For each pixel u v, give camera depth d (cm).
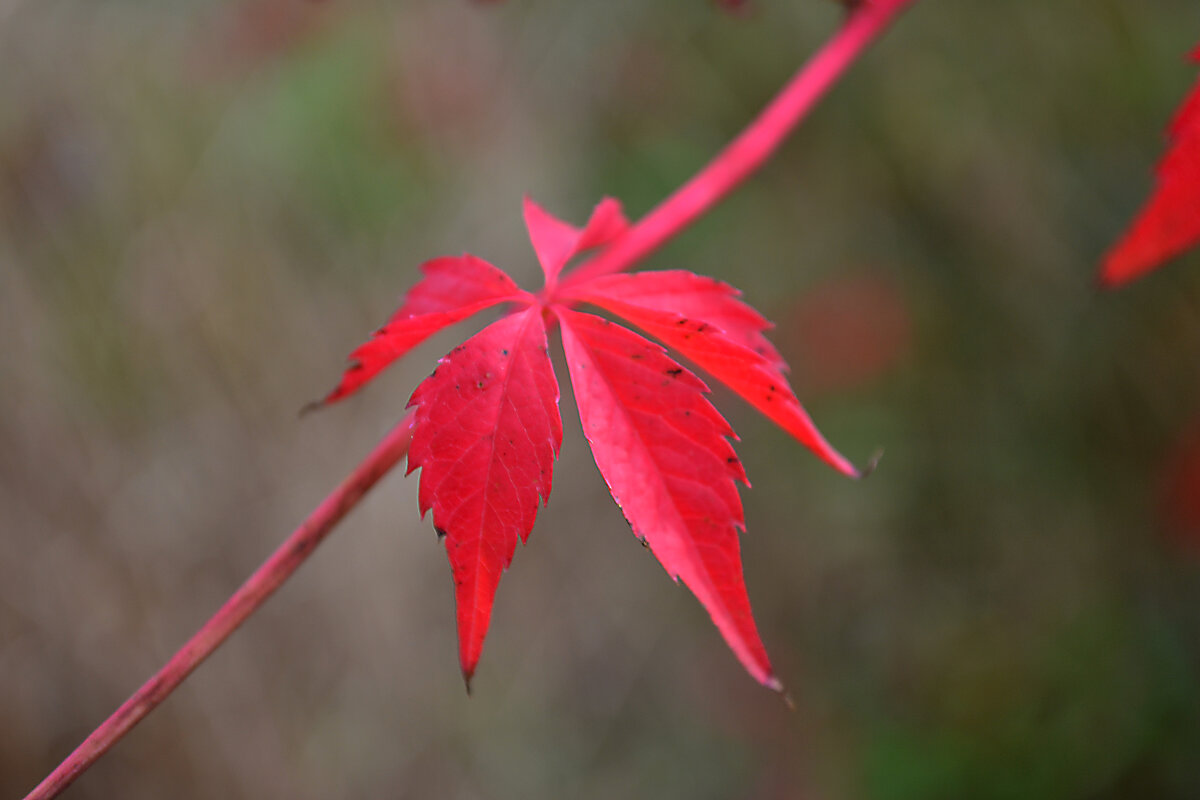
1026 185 148
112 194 159
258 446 179
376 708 191
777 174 169
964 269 158
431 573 200
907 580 184
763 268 179
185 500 170
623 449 47
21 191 152
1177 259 141
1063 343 152
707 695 215
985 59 146
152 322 165
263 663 180
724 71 171
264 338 176
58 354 156
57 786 46
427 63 174
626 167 180
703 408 47
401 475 196
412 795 193
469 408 47
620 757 211
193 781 169
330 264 180
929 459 169
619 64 179
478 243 190
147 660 165
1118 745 149
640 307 48
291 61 166
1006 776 154
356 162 172
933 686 173
